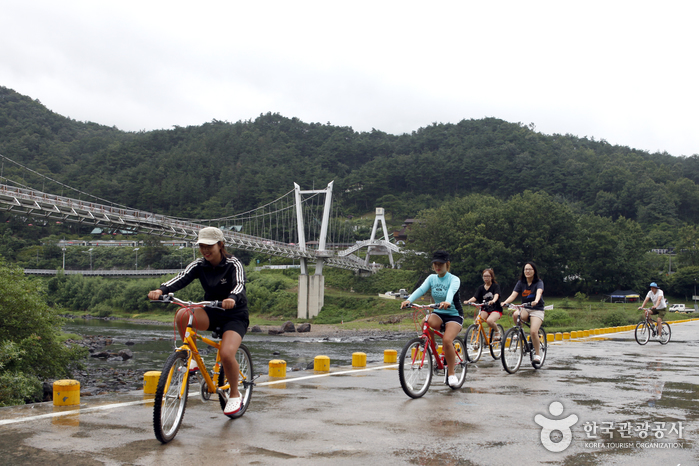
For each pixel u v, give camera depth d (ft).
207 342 18.67
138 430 17.53
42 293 60.13
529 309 33.76
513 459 14.75
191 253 375.25
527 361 38.32
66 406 21.43
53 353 58.18
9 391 43.14
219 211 470.39
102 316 292.20
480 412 20.81
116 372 88.43
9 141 642.22
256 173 559.79
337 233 459.73
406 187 546.26
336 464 14.14
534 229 253.24
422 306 24.76
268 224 456.45
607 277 268.82
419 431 17.72
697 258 314.96
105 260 379.76
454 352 25.17
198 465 13.94
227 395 19.26
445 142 650.84
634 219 480.64
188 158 600.80
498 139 628.69
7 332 53.26
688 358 41.98
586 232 271.90
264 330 226.99
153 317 278.87
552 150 615.16
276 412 20.59
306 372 33.04
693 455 15.31
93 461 14.20
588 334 71.46
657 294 56.39
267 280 307.78
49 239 404.98
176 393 16.65
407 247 280.10
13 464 13.89
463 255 245.04
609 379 30.12
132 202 495.82
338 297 282.15
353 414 20.29
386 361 37.81
